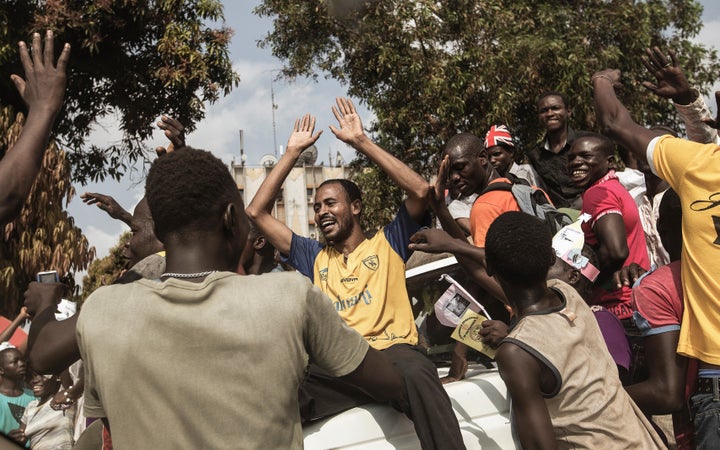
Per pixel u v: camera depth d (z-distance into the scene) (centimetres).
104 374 172
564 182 565
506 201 395
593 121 1232
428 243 304
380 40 1231
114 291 182
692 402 265
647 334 272
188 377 170
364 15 1231
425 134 1284
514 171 570
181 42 1268
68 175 1122
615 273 350
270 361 174
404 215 330
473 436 279
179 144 308
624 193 381
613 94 298
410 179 320
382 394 208
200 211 187
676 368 265
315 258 345
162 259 309
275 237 350
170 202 186
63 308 419
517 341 237
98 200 383
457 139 441
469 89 1236
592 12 1316
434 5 1231
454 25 1260
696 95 309
